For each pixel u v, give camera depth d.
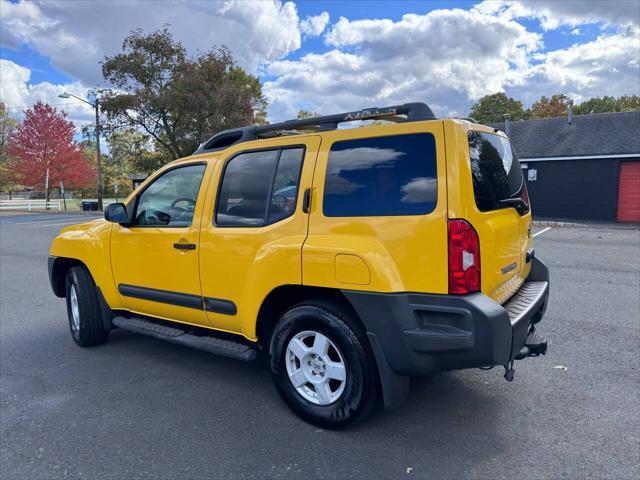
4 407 3.63
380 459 2.83
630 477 2.59
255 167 3.56
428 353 2.77
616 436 3.00
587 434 3.04
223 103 28.58
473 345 2.64
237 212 3.60
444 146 2.78
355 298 2.91
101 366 4.43
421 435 3.09
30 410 3.58
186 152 29.92
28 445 3.10
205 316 3.82
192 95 27.39
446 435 3.08
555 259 9.67
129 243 4.31
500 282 3.12
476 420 3.26
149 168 31.42
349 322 3.02
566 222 18.69
